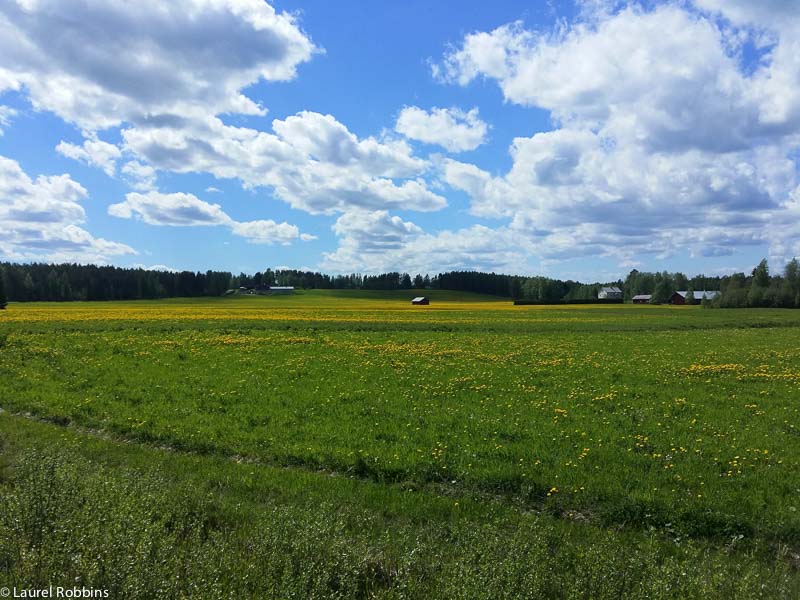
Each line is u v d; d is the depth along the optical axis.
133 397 17.28
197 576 5.70
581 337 41.81
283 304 119.81
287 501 8.80
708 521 8.36
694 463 11.02
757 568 6.79
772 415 15.47
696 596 5.69
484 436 13.09
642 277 195.38
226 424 14.10
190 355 27.91
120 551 5.88
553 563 6.28
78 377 21.00
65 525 6.39
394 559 6.66
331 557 6.19
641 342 37.94
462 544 6.93
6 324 45.28
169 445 12.74
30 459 8.82
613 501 9.05
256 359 26.73
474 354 29.77
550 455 11.50
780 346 35.09
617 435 13.16
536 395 18.31
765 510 8.64
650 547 7.16
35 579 5.62
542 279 187.88
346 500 8.88
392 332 45.16
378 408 16.17
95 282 150.75
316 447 12.00
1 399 16.89
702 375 22.84
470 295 190.75
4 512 6.80
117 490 7.79
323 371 23.23
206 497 8.56
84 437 12.81
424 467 10.71
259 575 5.84
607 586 5.73
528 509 9.13
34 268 151.50
